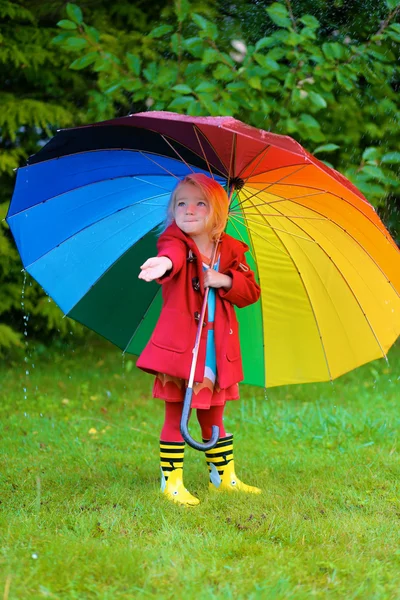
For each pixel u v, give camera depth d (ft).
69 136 11.97
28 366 27.43
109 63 21.86
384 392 24.54
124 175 13.25
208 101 20.53
